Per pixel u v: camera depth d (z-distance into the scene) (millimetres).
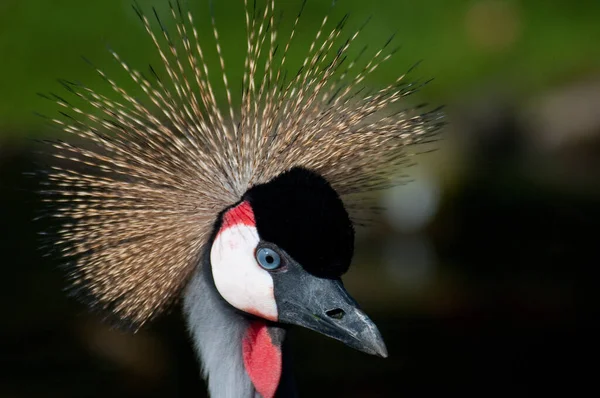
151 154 5613
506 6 14586
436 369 10125
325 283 5324
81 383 9656
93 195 5617
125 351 10234
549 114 14336
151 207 5605
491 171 13516
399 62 13203
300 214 5223
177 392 9578
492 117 13914
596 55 14453
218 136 5652
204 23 12555
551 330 10961
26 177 12172
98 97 5770
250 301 5445
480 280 12273
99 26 13250
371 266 12555
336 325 5301
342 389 9727
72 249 5836
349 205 5898
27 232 11906
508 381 9984
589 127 14305
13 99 12922
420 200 12953
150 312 5668
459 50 13961
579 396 9672
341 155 5629
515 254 12641
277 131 5609
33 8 13750
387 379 9977
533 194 13328
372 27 13359
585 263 12430
